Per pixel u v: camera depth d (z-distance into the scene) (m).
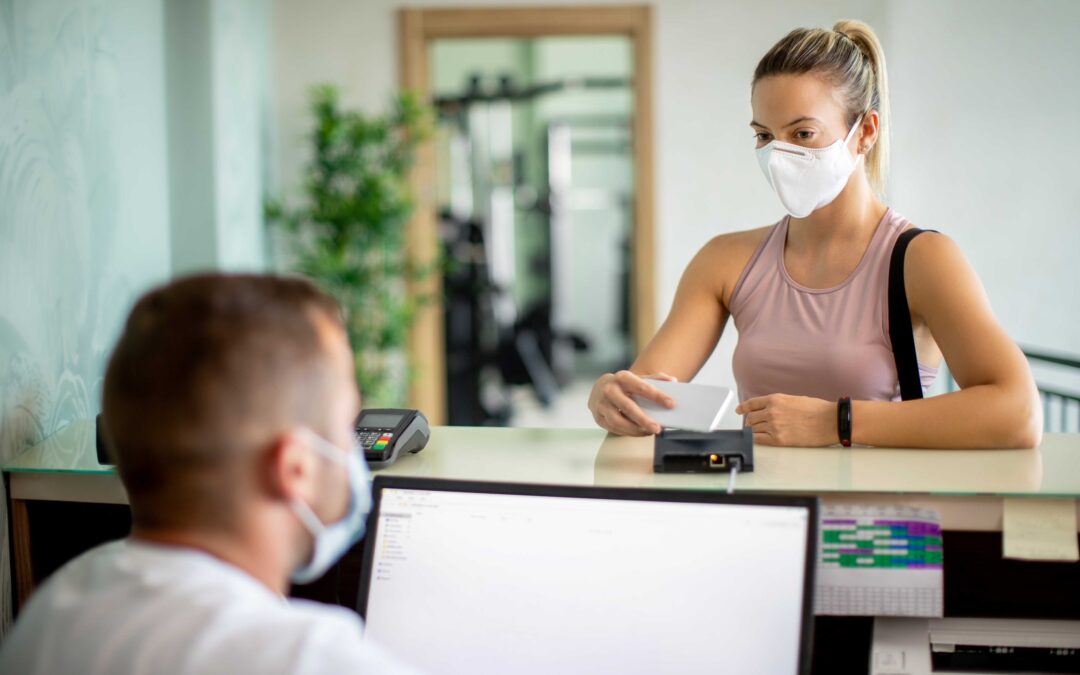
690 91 4.57
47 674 0.64
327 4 4.51
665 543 0.98
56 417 1.98
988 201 4.45
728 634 0.95
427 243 4.72
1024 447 1.36
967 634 1.17
